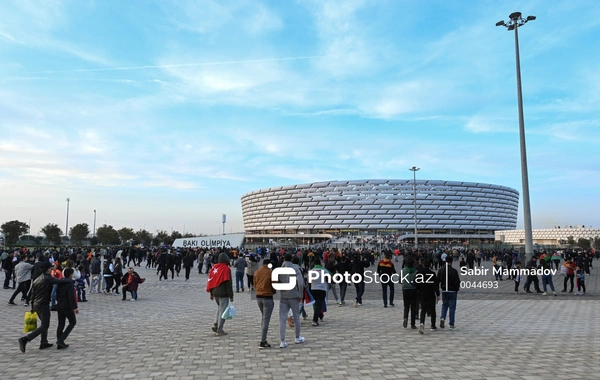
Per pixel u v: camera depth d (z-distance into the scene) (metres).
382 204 134.38
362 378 6.71
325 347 8.88
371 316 13.25
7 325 11.68
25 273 15.49
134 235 114.31
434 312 10.80
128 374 6.96
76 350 8.69
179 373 7.00
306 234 142.12
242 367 7.34
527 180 24.91
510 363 7.61
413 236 130.25
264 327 8.84
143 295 19.20
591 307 15.31
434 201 134.38
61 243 99.75
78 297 16.88
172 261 27.48
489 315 13.52
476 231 139.75
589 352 8.45
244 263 21.30
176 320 12.43
